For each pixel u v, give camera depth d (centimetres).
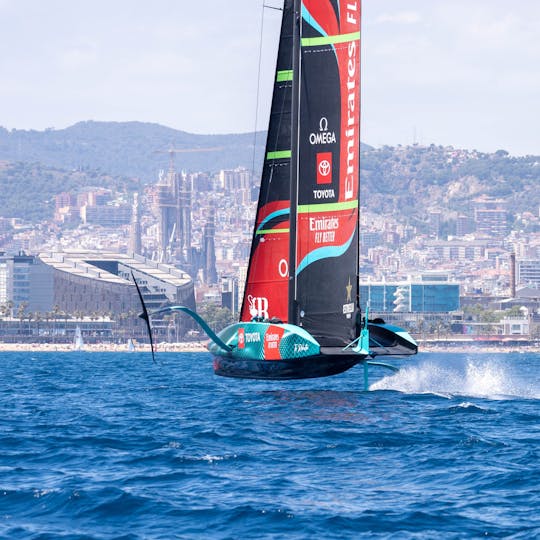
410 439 9694
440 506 6800
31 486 7519
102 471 8194
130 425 11338
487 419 11262
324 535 6119
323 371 12794
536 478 7662
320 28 12925
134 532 6206
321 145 12888
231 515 6556
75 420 12031
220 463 8519
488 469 8056
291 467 8312
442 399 13350
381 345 13212
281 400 13625
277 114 13350
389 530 6212
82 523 6444
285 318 13262
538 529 6178
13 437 10206
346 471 8106
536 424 10881
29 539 6044
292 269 13038
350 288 12631
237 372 13362
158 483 7619
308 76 12962
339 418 11344
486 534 6103
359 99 12700
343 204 12712
